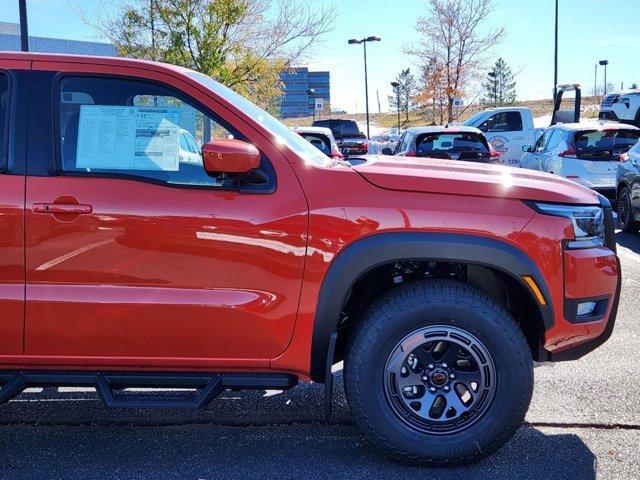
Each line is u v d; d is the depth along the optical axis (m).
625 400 4.28
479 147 12.73
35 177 3.31
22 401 4.39
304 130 12.87
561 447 3.67
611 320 3.61
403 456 3.41
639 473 3.39
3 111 3.39
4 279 3.30
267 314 3.33
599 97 64.12
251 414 4.19
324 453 3.65
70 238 3.28
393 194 3.35
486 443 3.39
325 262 3.30
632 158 10.67
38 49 27.83
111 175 3.34
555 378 4.67
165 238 3.28
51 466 3.51
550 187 3.51
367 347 3.35
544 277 3.37
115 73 3.43
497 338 3.32
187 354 3.38
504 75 52.38
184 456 3.62
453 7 30.53
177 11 17.97
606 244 3.65
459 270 3.76
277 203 3.32
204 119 3.45
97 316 3.30
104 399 3.36
